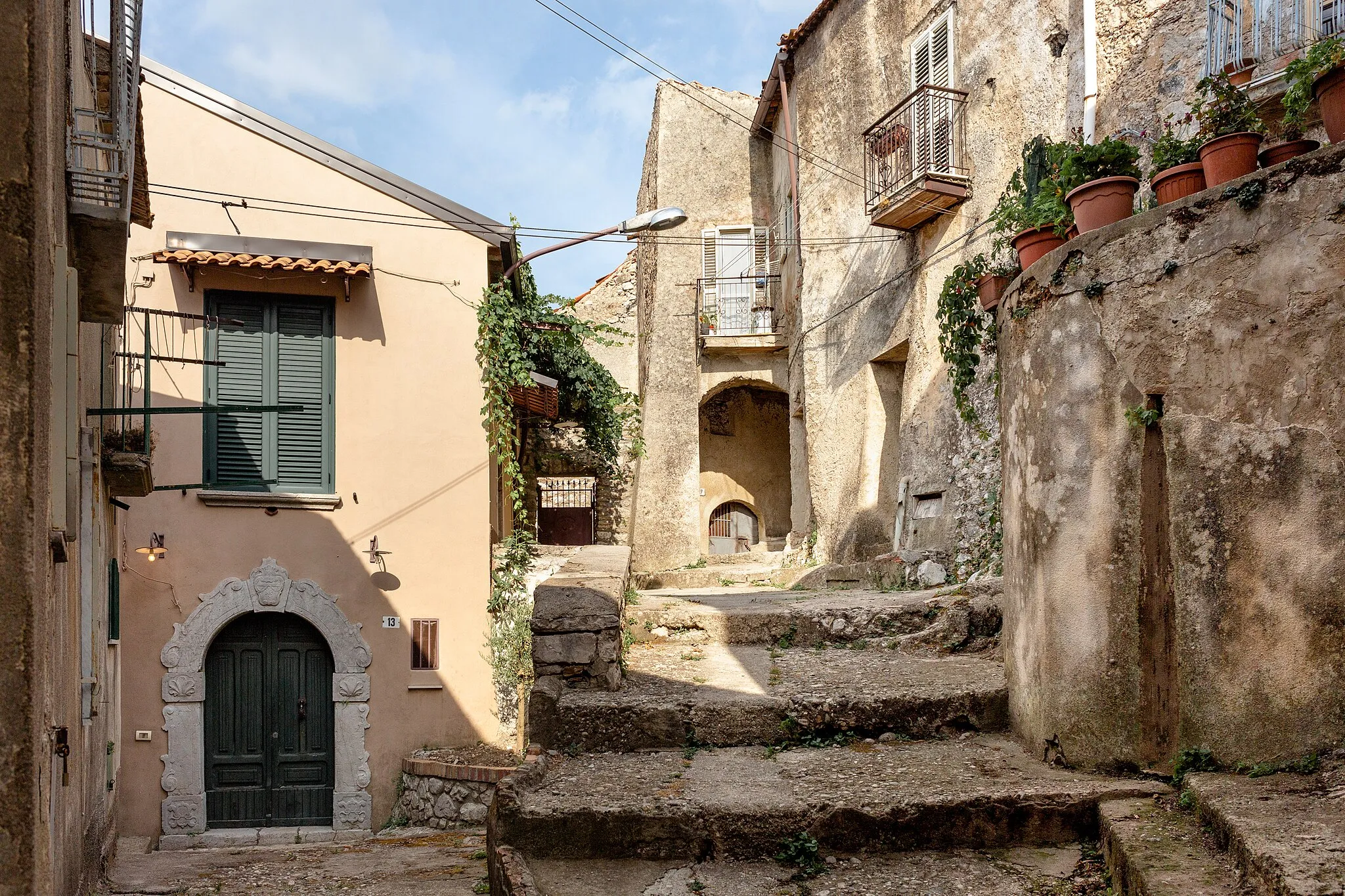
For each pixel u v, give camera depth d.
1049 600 4.66
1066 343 4.58
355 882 6.53
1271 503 3.81
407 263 11.05
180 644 10.24
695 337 17.92
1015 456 5.10
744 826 4.23
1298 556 3.75
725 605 8.65
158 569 10.30
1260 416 3.86
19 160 2.82
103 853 7.11
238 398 10.62
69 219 4.52
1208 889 3.05
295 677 10.63
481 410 11.05
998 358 5.51
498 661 10.69
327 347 10.87
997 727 5.41
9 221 2.81
